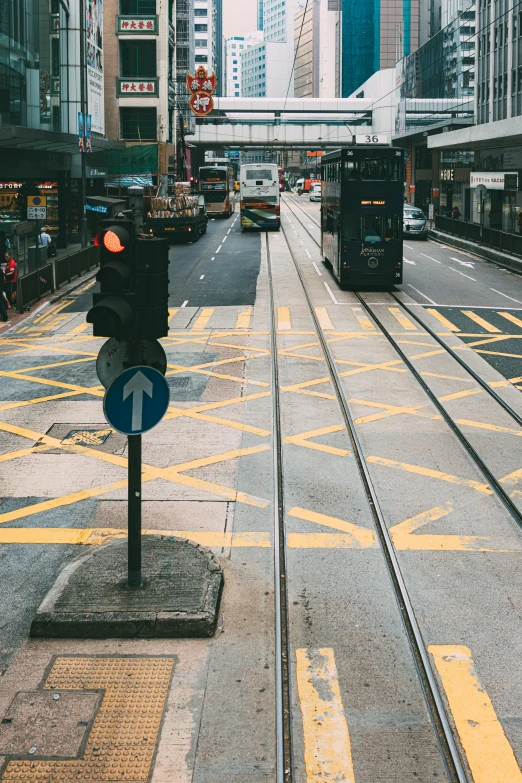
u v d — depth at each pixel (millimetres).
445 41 78625
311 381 16047
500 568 8383
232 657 6723
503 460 11570
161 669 6527
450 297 26797
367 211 27062
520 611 7504
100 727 5781
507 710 6020
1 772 5316
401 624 7266
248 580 8086
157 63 64188
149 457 11766
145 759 5453
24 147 35906
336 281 30125
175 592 7523
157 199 44188
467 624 7270
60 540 9055
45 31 40656
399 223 27188
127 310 7059
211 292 27797
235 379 16203
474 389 15469
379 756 5504
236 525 9422
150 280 7094
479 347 19234
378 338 20312
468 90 74312
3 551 8781
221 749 5570
